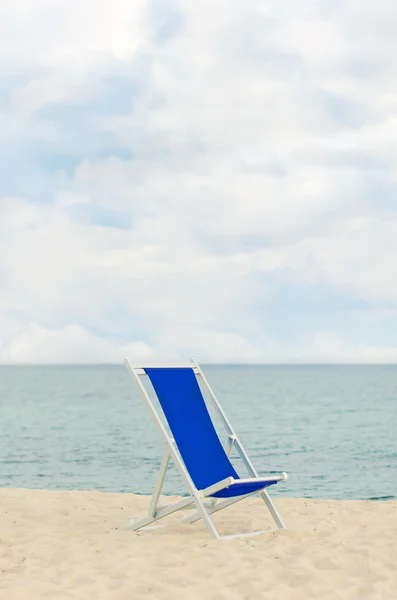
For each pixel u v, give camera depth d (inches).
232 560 199.6
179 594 173.3
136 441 883.4
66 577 187.8
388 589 179.5
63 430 1048.8
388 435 940.6
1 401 1825.8
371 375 4384.8
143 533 241.0
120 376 4291.3
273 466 635.5
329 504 309.6
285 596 174.7
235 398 1882.4
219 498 259.0
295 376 4239.7
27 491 340.8
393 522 261.4
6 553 213.9
